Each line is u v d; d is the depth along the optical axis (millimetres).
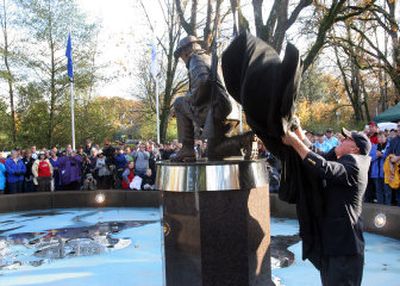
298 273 5191
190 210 3816
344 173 3107
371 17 20312
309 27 18281
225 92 4180
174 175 3918
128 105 35438
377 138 9680
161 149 13766
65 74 26781
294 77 2945
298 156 3275
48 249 6852
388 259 5680
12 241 7625
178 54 4695
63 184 13594
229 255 3750
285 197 3377
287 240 7051
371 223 7414
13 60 26422
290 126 3203
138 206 11539
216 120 4211
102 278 5184
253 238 3848
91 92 28922
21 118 28797
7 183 12984
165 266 4031
